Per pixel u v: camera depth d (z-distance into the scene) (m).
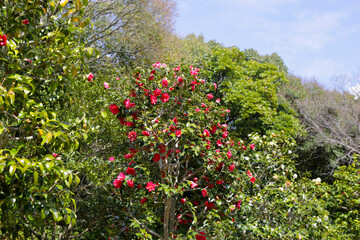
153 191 3.61
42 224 2.51
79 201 5.28
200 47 14.48
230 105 11.45
